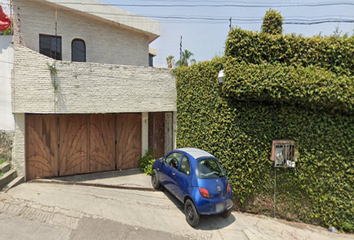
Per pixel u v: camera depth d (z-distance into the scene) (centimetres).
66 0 777
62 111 633
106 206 538
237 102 591
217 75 617
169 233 455
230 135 595
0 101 627
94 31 883
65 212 485
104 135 822
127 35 973
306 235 525
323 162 563
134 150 886
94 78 674
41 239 384
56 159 733
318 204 573
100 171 817
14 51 614
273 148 575
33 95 623
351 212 553
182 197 516
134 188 674
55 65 619
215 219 541
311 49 575
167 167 608
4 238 374
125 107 726
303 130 571
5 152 640
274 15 703
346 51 558
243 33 591
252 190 600
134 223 475
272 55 594
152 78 772
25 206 490
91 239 401
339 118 554
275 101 573
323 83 518
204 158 525
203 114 674
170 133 896
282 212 595
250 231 505
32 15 754
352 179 551
